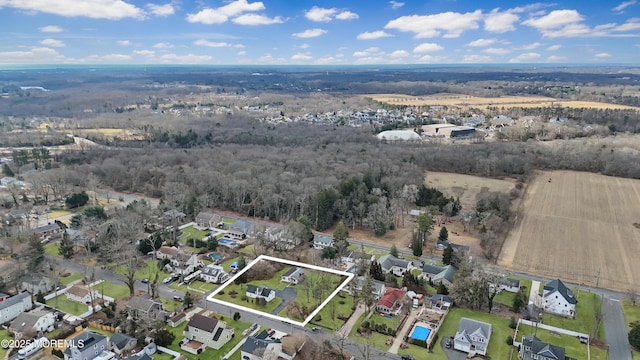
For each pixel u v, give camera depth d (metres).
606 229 148.88
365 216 156.38
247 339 82.25
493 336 90.25
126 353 82.88
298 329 92.12
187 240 137.88
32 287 103.06
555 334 91.50
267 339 83.19
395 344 87.25
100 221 141.12
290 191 165.00
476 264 113.00
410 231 151.00
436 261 126.69
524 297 101.62
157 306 95.56
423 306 101.38
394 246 128.38
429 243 139.38
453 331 92.19
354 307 100.94
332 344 86.56
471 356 83.69
